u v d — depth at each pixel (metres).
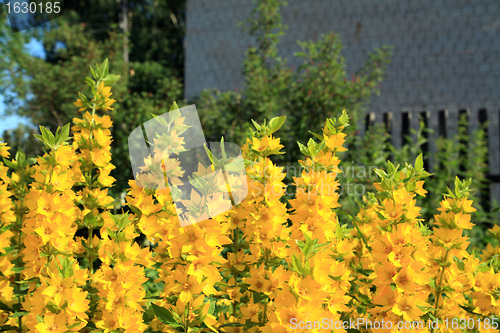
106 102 2.02
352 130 5.20
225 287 1.77
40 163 1.75
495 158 8.20
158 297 1.83
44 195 1.64
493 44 8.84
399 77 9.32
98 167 1.99
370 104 9.38
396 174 1.62
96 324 1.57
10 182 1.98
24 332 1.82
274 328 1.22
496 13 8.88
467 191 1.67
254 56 6.21
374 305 1.57
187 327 1.52
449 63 9.06
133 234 1.66
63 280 1.48
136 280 1.64
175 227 1.62
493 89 8.70
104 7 16.14
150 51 16.66
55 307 1.45
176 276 1.55
